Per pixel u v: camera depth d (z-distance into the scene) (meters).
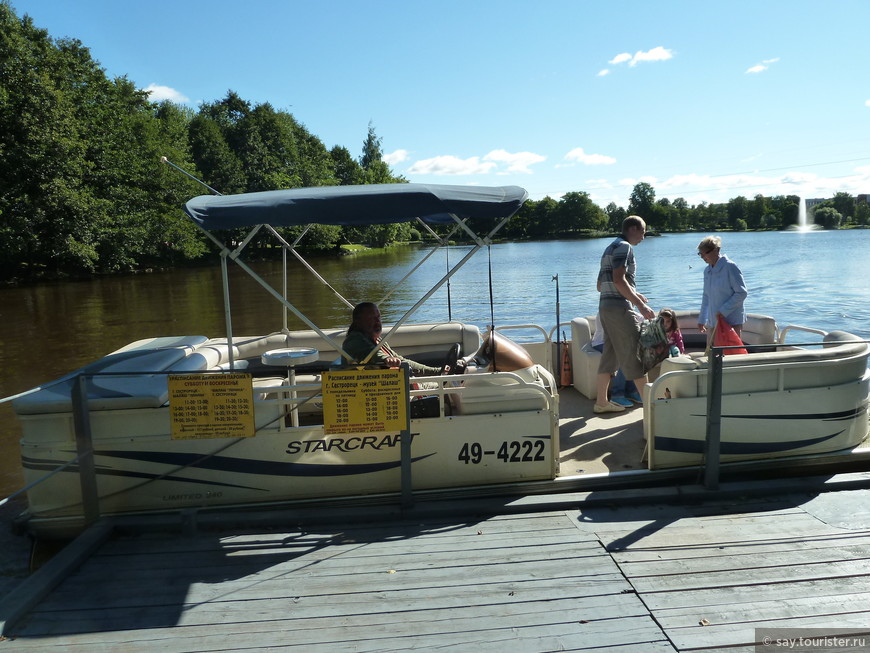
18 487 6.11
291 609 2.89
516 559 3.29
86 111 38.16
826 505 3.84
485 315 21.25
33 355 14.29
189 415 3.66
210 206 3.46
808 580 3.00
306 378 4.54
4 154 31.34
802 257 46.88
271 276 38.97
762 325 5.82
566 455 4.49
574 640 2.60
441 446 3.94
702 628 2.65
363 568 3.25
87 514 3.67
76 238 34.28
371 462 3.92
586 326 6.00
